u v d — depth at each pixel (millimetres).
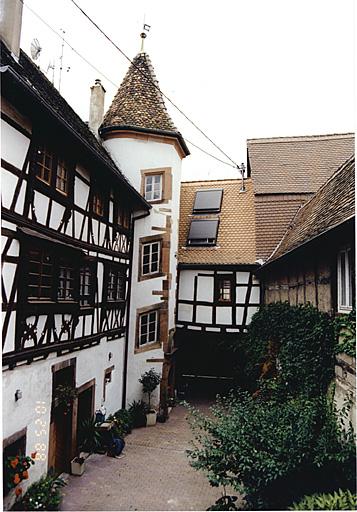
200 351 15641
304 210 13734
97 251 9633
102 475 8125
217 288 14461
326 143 16938
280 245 13922
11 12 7320
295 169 16266
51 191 7219
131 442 10180
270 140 17578
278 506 5582
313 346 7398
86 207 8906
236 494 7445
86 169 8844
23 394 6297
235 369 13609
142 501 7125
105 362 10477
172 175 13117
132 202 12172
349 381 6109
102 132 13258
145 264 12953
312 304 8422
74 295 8219
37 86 8156
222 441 6348
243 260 14352
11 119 5949
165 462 8914
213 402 14031
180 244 15344
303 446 5555
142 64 14258
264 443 5965
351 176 8891
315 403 6531
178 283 14711
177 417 12469
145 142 13078
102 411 10016
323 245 7617
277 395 8242
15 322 6055
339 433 5805
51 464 7445
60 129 6902
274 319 10852
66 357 7938
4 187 5793
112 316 11047
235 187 17172
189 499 7262
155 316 12766
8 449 6113
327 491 5496
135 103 13562
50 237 7188
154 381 12109
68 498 7094
